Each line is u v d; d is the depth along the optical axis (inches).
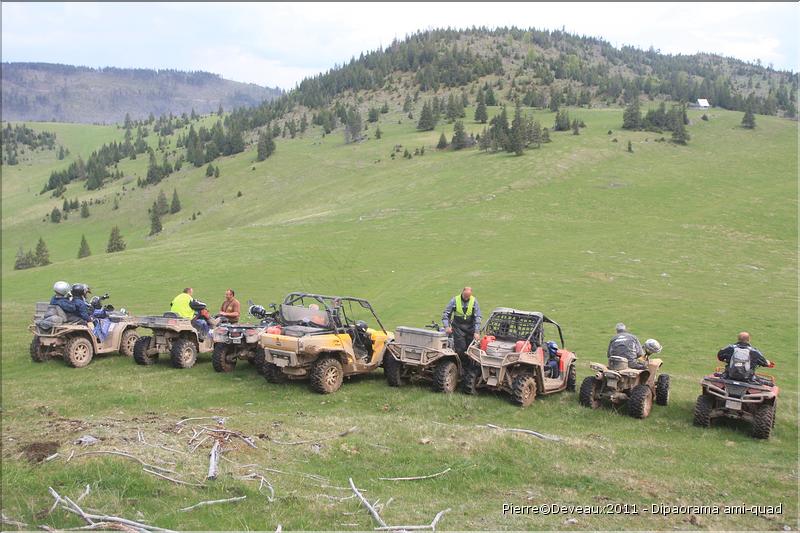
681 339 1066.7
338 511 278.4
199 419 418.0
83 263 2829.7
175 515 259.6
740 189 4232.3
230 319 707.4
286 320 566.9
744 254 2518.5
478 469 345.4
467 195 4227.4
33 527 244.5
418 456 359.9
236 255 2714.1
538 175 4751.5
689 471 373.7
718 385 478.9
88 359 643.5
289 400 502.0
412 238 2933.1
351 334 563.2
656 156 5674.2
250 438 368.2
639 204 3794.3
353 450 363.3
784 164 5157.5
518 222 3302.2
